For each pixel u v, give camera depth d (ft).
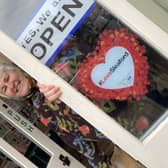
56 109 5.48
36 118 6.24
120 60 4.31
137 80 4.38
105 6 4.09
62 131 5.67
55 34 4.20
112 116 4.49
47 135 6.25
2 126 5.71
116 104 4.45
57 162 5.84
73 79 4.38
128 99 4.44
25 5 4.09
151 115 4.49
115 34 4.22
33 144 5.77
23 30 4.17
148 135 4.55
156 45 4.19
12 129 5.74
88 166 6.30
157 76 4.35
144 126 4.52
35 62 4.28
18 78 5.29
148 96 4.43
